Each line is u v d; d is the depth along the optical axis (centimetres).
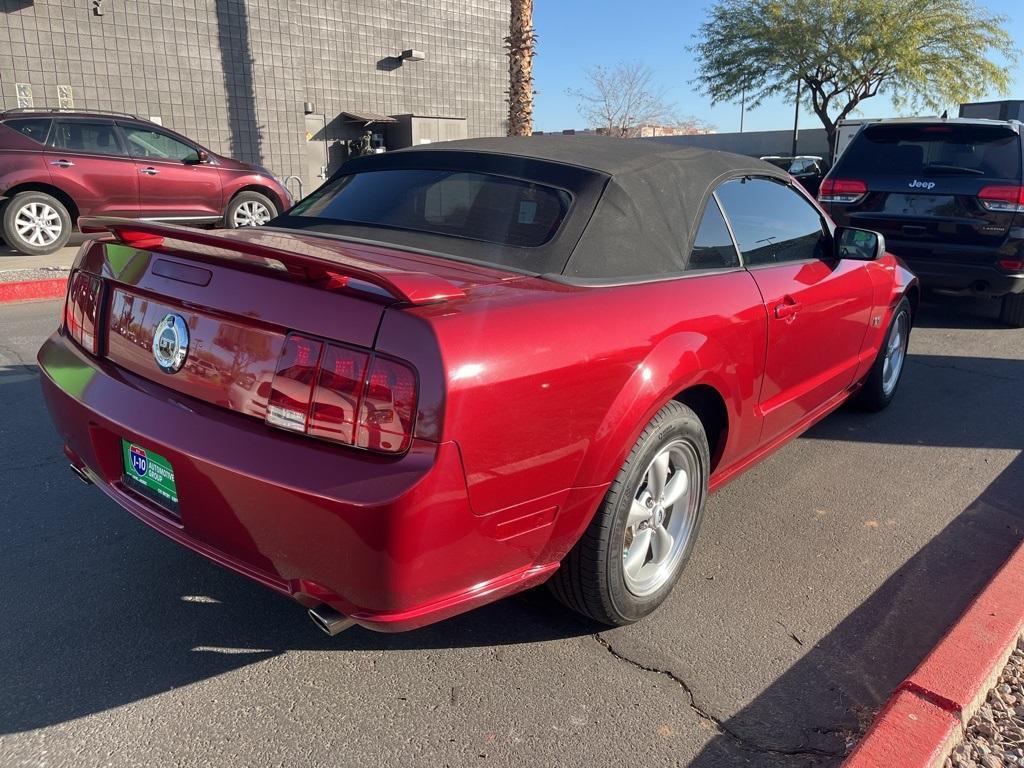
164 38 1385
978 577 321
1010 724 226
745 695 248
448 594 214
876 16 2759
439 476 194
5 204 944
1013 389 572
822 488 402
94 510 350
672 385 256
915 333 738
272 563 214
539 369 214
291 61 1539
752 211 346
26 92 1277
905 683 231
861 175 731
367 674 253
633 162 304
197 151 1063
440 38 1786
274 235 295
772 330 321
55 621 273
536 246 269
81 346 278
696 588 307
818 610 295
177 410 228
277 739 224
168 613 280
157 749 219
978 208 677
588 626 281
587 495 236
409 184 315
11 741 220
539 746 225
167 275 240
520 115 1013
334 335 202
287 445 205
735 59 3020
